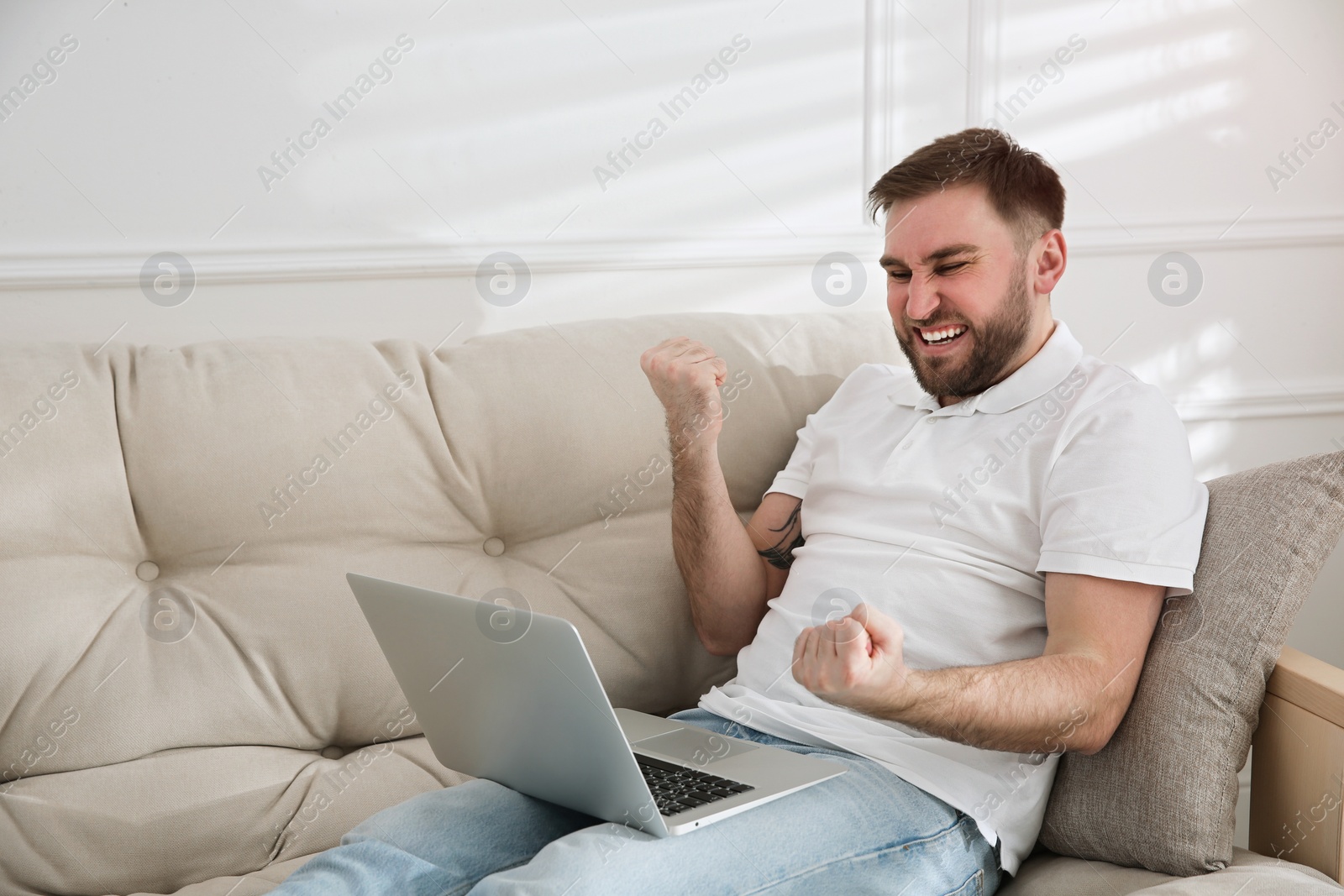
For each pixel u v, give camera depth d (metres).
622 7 1.47
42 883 0.96
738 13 1.51
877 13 1.54
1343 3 1.62
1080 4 1.58
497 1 1.43
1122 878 0.88
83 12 1.30
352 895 0.79
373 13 1.39
